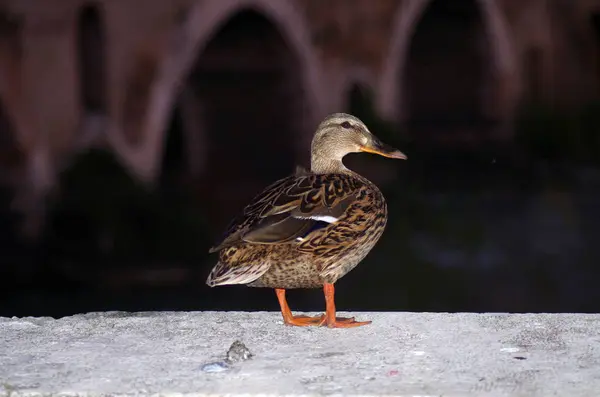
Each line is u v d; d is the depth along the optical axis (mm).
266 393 3996
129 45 19453
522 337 4793
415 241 17203
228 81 25203
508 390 3990
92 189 17234
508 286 14125
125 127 19469
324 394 3967
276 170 24609
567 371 4234
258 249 4938
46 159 18797
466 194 21047
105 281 14758
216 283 4828
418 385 4062
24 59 18672
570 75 25906
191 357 4516
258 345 4715
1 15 18516
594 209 19641
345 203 5195
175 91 19891
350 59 21922
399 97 23047
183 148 25734
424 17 27734
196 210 17500
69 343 4770
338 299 13367
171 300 13625
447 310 12672
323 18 21562
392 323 5117
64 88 18875
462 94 28781
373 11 21984
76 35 18906
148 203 16859
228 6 20094
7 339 4844
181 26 19672
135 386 4094
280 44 24250
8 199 18469
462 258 15922
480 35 26875
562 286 14078
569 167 23891
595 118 24906
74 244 16250
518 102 25312
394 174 20531
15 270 15344
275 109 24906
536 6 25438
